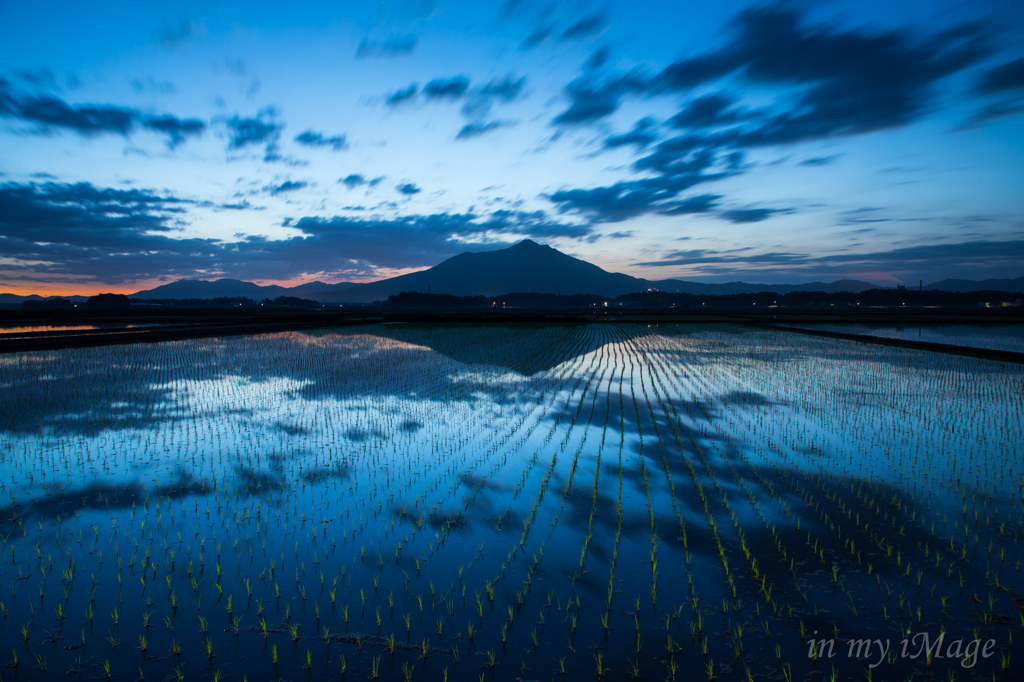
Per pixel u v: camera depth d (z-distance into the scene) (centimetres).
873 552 647
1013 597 552
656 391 1734
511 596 565
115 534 707
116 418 1366
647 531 711
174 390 1767
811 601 550
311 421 1335
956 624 511
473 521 746
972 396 1645
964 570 604
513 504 806
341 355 2803
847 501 807
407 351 3009
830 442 1130
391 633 507
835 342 3594
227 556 650
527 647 487
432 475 934
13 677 448
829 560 629
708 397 1631
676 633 506
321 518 758
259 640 497
